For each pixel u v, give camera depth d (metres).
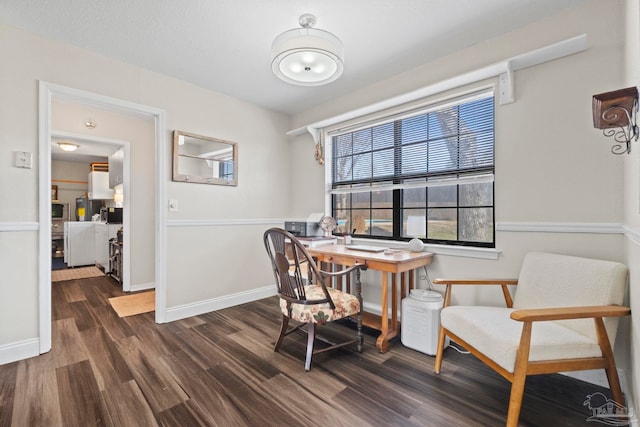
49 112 2.18
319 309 1.92
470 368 1.94
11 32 2.03
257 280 3.51
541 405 1.57
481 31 2.10
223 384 1.76
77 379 1.80
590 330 1.49
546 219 1.94
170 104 2.80
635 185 1.28
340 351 2.18
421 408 1.54
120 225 4.81
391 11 1.88
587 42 1.78
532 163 1.99
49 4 1.81
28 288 2.09
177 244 2.86
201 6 1.83
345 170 3.31
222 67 2.62
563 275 1.67
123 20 1.97
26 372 1.88
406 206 2.80
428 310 2.11
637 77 1.26
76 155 6.29
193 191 2.97
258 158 3.52
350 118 3.07
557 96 1.90
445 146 2.51
